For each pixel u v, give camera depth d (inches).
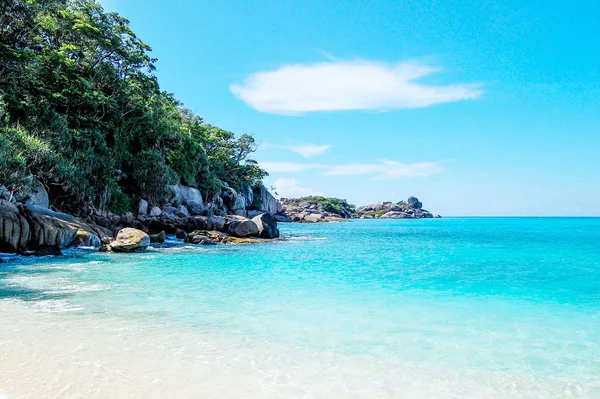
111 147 1881.2
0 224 852.0
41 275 644.7
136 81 2003.0
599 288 593.0
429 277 692.7
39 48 1594.5
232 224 1520.7
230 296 510.9
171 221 1652.3
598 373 275.6
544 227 3496.6
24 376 252.7
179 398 229.0
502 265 866.8
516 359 299.7
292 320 397.4
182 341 327.6
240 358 292.7
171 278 644.1
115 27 1804.9
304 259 959.0
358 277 684.7
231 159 3757.4
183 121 3068.4
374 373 270.7
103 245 1025.5
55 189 1413.6
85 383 244.5
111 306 441.7
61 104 1599.4
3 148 996.6
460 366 285.0
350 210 7829.7
